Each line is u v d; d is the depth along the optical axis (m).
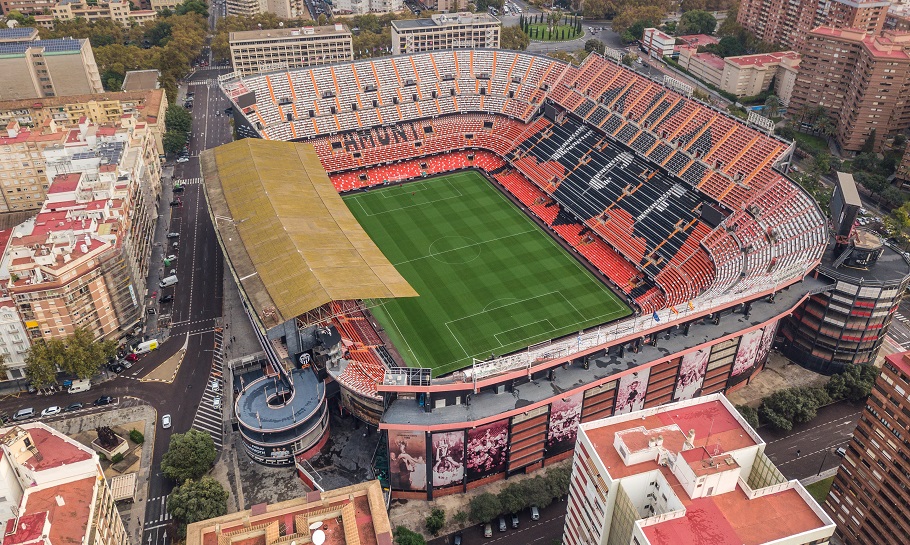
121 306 156.25
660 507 85.31
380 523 83.88
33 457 100.00
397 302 169.88
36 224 157.38
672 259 176.12
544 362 122.56
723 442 89.56
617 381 129.25
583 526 94.31
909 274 145.12
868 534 109.12
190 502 114.06
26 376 147.88
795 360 157.75
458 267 184.75
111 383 149.25
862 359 151.00
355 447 132.50
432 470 121.50
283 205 174.88
